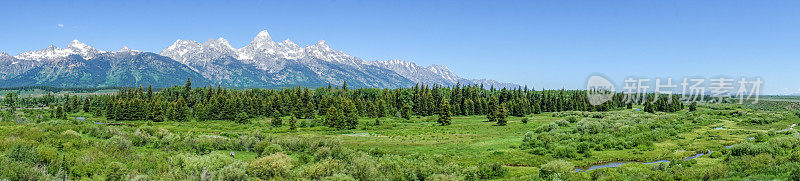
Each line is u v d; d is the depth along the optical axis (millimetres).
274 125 133750
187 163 47688
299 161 57469
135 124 140500
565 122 117812
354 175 46031
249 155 63500
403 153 68125
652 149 72375
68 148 55625
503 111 132125
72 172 44875
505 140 87500
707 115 145250
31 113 155375
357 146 79438
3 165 41219
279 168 46906
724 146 75000
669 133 92375
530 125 126250
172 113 161750
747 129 106250
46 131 71125
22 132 64812
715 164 54719
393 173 48250
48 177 40781
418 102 196125
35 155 46469
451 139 91500
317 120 142125
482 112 198125
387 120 157250
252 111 170125
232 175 43750
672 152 69875
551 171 49250
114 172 44156
